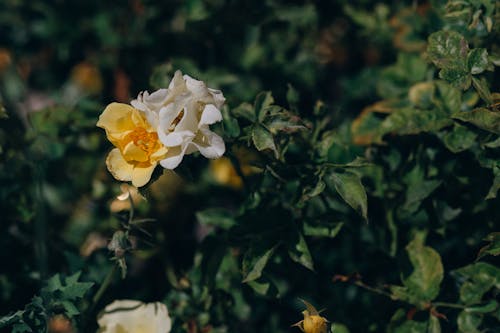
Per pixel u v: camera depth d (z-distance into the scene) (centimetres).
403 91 98
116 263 89
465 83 81
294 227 87
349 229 93
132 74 116
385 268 95
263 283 87
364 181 93
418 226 91
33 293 94
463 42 82
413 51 100
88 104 102
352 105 109
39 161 98
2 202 96
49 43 120
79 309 89
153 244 88
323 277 97
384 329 91
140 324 89
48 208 106
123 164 80
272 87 109
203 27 105
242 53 109
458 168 88
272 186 91
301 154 88
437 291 87
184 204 104
